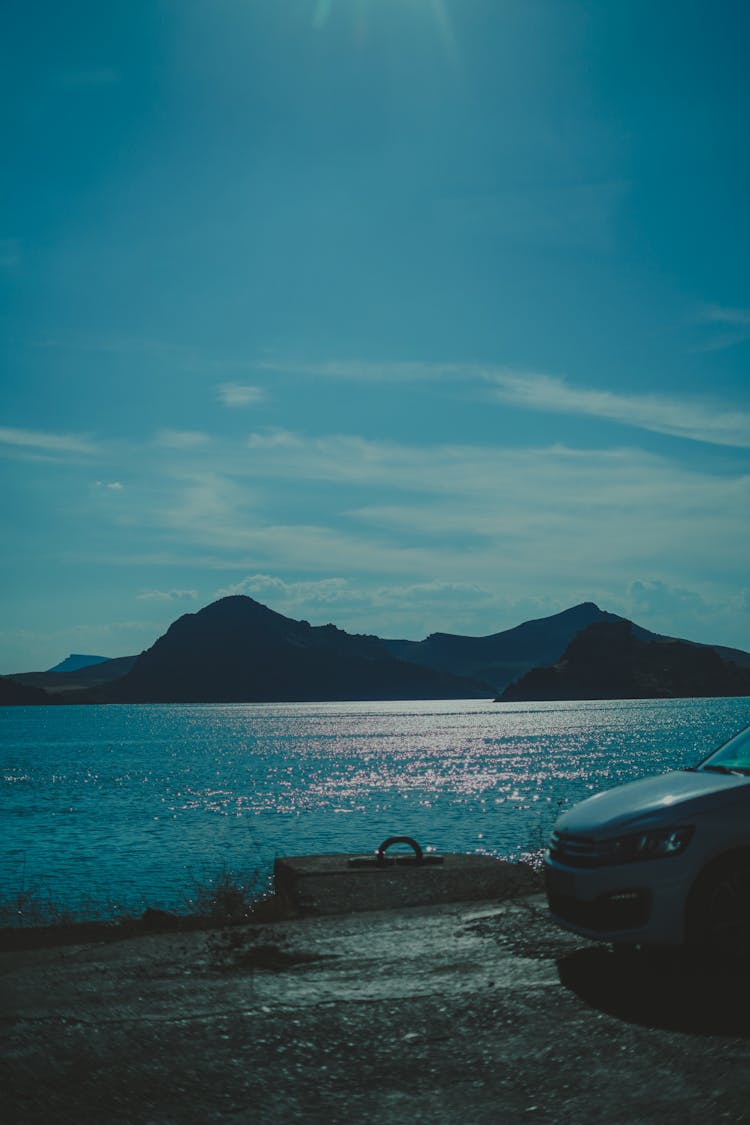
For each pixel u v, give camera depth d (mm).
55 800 54875
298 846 32406
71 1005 5457
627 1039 4711
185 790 60875
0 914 11484
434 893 8305
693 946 5812
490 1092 4152
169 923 8688
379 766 82000
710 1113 3865
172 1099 4133
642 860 5887
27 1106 4078
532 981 5746
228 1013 5262
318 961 6297
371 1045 4746
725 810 5957
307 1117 3938
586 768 71812
